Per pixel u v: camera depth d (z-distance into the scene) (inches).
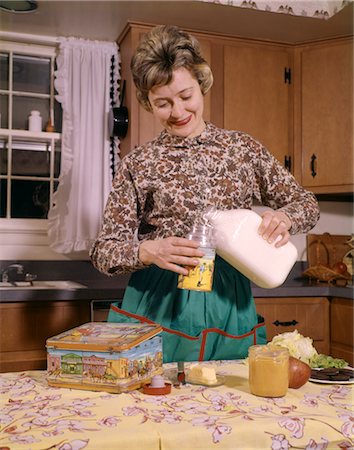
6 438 33.2
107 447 32.8
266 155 61.7
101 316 107.2
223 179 58.7
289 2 115.3
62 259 131.3
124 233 58.9
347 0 113.7
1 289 103.5
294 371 44.4
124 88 126.3
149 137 121.1
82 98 128.7
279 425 35.7
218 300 56.4
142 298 57.6
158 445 33.6
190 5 114.1
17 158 136.6
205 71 57.0
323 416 37.4
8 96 136.9
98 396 42.3
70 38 129.4
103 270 56.9
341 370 50.4
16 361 103.9
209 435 34.3
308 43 131.6
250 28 126.0
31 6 115.3
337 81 129.0
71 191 127.3
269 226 53.4
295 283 130.9
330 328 119.9
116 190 59.7
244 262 53.2
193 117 57.7
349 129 127.7
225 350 56.2
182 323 55.5
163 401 40.9
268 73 130.3
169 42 55.0
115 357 43.3
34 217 136.7
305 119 131.1
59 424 35.6
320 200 145.9
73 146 128.3
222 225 53.5
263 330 59.3
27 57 138.1
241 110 128.2
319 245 141.8
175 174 58.4
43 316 105.7
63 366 44.9
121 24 123.8
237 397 42.1
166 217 58.8
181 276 50.2
